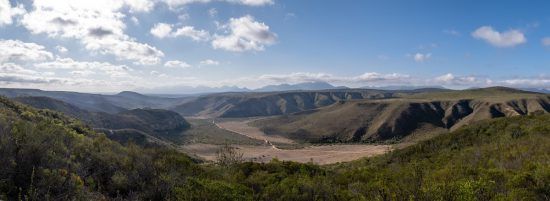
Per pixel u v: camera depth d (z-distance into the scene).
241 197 15.95
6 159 12.30
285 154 154.50
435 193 11.64
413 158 57.16
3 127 14.27
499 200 13.62
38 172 12.59
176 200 15.07
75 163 15.65
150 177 16.83
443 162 43.56
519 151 37.41
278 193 19.83
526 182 19.83
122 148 21.22
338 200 19.73
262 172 27.28
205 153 154.50
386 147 163.25
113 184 15.41
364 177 27.84
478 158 40.78
